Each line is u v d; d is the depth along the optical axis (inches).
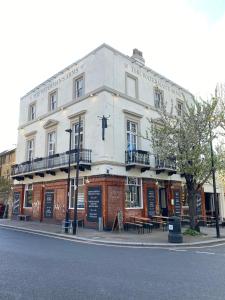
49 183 883.4
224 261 336.2
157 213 823.1
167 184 894.4
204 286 226.4
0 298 188.9
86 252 388.5
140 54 939.3
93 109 768.3
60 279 239.1
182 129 642.8
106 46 784.3
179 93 1026.1
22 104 1112.2
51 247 428.1
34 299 188.4
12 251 378.3
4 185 1179.3
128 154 762.8
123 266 298.0
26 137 1042.1
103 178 697.0
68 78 889.5
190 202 652.7
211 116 645.9
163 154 653.9
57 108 897.5
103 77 759.1
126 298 194.4
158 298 195.6
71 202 781.9
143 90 874.8
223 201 1176.8
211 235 630.5
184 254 391.2
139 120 832.3
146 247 462.3
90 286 221.1
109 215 684.1
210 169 639.1
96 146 735.7
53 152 900.0
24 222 887.1
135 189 785.6
